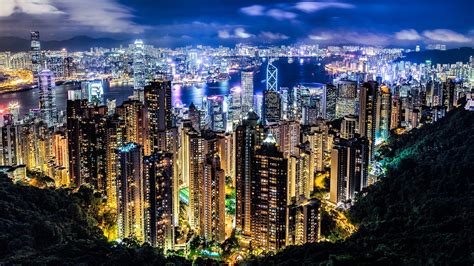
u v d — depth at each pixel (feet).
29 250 499.10
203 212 649.61
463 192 602.03
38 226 541.75
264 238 625.82
